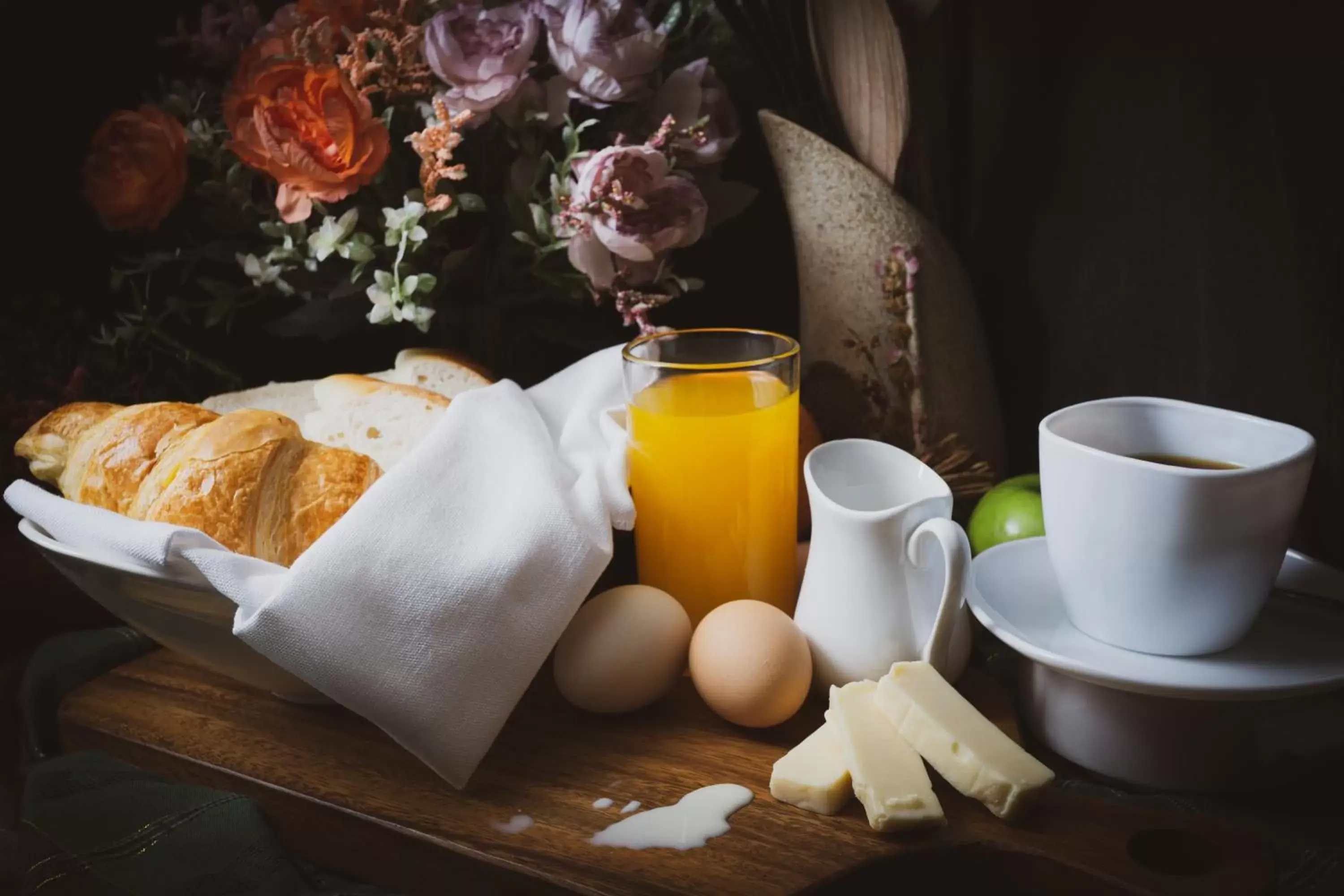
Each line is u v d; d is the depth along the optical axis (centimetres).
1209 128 66
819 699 57
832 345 70
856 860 49
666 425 58
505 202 67
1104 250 70
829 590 56
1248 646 53
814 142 67
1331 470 66
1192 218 67
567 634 56
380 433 62
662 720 57
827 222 68
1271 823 52
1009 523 62
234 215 70
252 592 51
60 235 77
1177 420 56
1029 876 49
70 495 59
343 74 64
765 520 60
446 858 50
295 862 51
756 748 55
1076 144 70
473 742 52
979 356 71
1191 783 52
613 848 50
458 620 52
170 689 60
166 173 69
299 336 75
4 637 67
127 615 55
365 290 67
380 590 51
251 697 59
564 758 54
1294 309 65
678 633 56
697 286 67
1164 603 51
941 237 69
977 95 73
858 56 67
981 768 50
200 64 78
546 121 66
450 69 64
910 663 53
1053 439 52
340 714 58
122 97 77
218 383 78
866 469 59
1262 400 67
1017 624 55
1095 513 51
